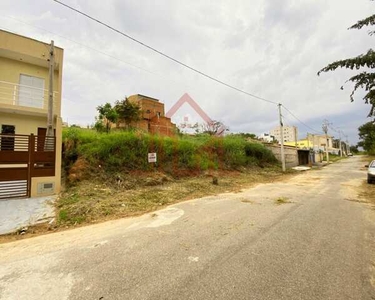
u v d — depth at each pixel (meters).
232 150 18.92
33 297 2.41
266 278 2.65
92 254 3.52
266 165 22.05
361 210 6.06
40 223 5.46
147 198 7.90
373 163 12.61
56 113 10.00
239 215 5.62
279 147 25.91
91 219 5.75
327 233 4.22
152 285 2.57
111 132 13.43
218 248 3.59
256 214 5.70
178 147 14.27
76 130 12.41
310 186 11.23
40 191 7.78
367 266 2.92
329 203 7.01
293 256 3.25
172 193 8.86
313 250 3.45
